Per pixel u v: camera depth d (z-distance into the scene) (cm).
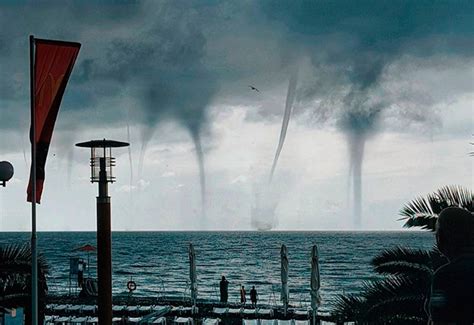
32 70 2039
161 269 12925
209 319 4359
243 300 5644
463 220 480
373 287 1695
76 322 4050
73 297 5484
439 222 489
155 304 5256
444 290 459
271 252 18300
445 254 487
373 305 1670
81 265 5888
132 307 4775
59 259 14825
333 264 13138
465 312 448
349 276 10625
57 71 2052
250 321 4416
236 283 10044
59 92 2052
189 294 8025
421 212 1731
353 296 1747
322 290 8600
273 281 10306
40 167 2039
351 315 1712
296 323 4275
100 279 3238
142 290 8875
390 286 1675
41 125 2047
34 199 2020
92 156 3238
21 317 2595
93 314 4534
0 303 2295
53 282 9512
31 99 2041
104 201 3238
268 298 7694
